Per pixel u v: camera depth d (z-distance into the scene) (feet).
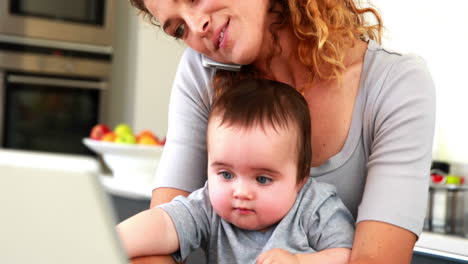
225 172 3.48
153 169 7.87
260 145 3.37
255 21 3.64
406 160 3.41
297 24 3.75
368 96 3.66
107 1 12.55
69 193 1.36
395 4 8.63
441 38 8.16
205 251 3.79
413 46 8.46
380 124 3.59
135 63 12.41
